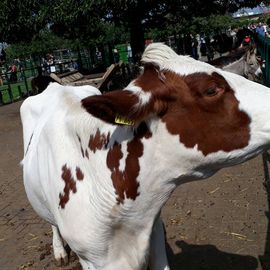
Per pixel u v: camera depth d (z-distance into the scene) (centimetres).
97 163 121
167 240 217
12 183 344
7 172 378
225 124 106
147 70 109
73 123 131
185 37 1262
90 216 123
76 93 182
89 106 101
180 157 111
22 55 1861
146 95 104
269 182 268
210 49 878
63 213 131
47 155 145
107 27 1357
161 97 106
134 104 101
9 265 219
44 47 1853
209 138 108
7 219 274
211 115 106
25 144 196
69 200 129
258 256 194
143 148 113
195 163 111
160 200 119
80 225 125
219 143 108
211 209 245
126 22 746
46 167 145
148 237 124
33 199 168
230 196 259
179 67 107
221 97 105
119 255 127
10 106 822
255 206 242
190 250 206
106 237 123
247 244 205
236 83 108
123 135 115
